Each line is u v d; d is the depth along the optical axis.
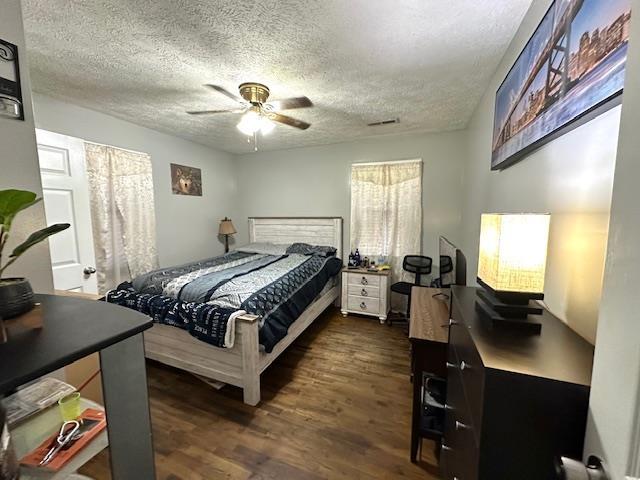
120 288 2.44
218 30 1.48
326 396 1.99
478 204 2.35
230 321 1.82
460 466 0.91
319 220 4.02
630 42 0.48
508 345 0.75
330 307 3.91
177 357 2.12
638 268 0.42
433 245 3.48
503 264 0.90
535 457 0.61
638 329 0.41
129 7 1.30
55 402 0.90
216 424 1.73
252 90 2.05
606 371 0.49
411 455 1.47
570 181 0.93
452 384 1.13
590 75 0.77
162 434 1.65
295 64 1.81
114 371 0.60
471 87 2.12
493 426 0.63
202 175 3.89
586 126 0.85
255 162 4.42
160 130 3.22
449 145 3.31
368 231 3.74
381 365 2.41
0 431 0.55
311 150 4.03
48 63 1.80
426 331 1.44
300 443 1.59
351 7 1.31
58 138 2.09
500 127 1.64
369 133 3.36
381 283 3.34
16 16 1.05
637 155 0.43
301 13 1.35
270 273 2.70
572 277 0.90
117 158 2.76
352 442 1.59
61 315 0.66
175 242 3.51
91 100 2.38
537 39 1.13
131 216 2.89
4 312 0.58
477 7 1.31
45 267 1.13
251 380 1.87
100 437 0.82
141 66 1.84
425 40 1.56
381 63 1.80
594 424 0.53
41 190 1.13
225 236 4.29
